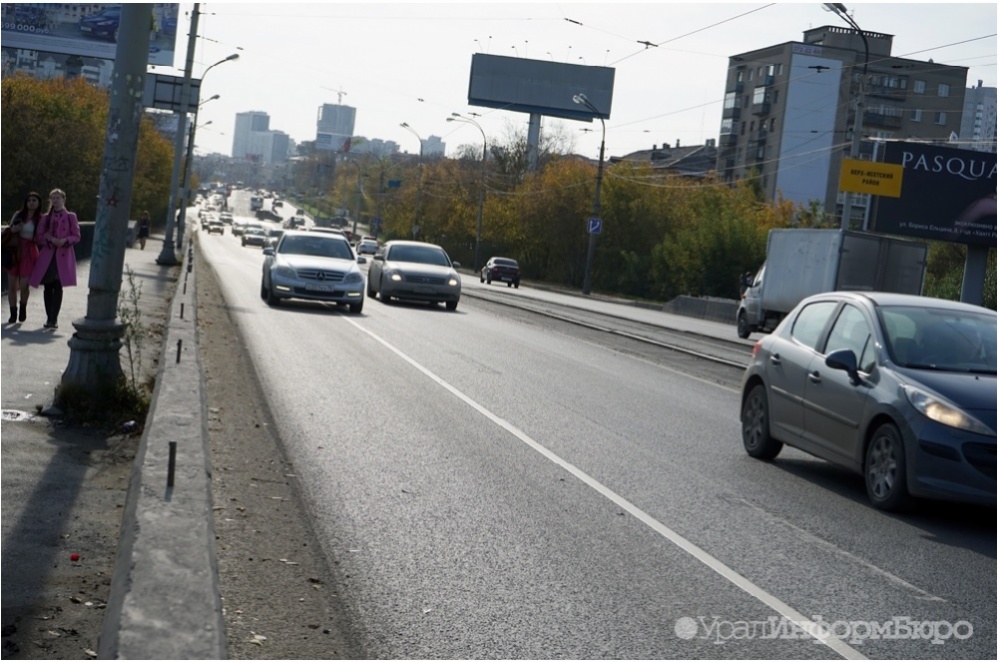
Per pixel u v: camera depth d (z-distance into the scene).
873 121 100.00
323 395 12.69
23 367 11.58
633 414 12.97
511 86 94.88
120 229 9.75
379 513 7.34
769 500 8.48
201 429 7.72
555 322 30.52
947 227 38.28
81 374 9.57
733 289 61.66
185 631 4.07
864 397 8.68
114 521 6.56
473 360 17.86
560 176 82.69
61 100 55.16
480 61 94.62
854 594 6.07
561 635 5.15
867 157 99.69
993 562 6.98
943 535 7.66
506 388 14.56
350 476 8.45
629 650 5.00
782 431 9.95
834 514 8.12
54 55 80.06
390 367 15.92
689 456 10.30
